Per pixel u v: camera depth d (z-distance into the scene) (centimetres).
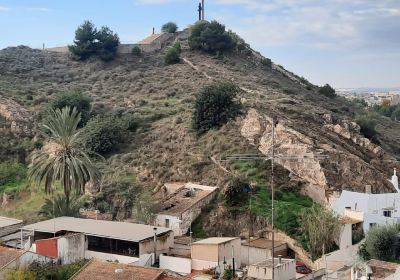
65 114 6750
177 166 8181
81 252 5556
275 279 4612
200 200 6988
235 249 5462
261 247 5872
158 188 7900
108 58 14775
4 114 10475
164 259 5350
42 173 6588
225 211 6831
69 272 5016
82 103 10662
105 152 9262
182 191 7425
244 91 11350
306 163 7488
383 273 4816
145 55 15225
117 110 10812
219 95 8969
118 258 5431
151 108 10925
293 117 9150
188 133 8988
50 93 12438
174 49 14288
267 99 10488
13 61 14800
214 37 14862
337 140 8688
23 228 5897
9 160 9612
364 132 9962
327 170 7388
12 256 5034
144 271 4547
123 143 9488
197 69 13438
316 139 8156
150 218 6850
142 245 5381
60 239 5362
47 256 5238
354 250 6131
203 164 8062
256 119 8350
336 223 6072
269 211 6694
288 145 7781
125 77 13375
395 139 11769
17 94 12012
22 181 9038
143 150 8988
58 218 6381
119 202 7681
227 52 14988
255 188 7219
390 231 5931
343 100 14912
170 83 12656
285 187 7381
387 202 6819
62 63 15038
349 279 4928
